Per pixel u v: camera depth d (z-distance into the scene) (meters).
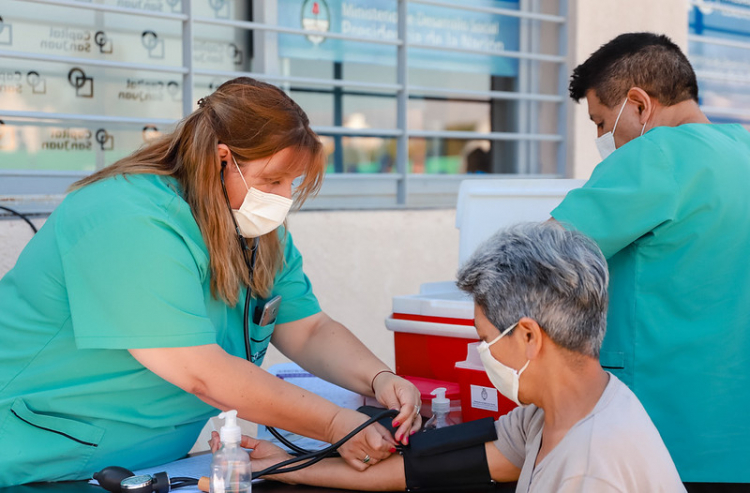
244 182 1.45
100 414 1.46
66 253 1.37
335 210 3.40
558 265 1.13
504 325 1.17
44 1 2.63
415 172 3.86
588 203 1.54
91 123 2.98
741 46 4.71
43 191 2.88
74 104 2.94
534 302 1.14
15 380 1.44
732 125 1.69
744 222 1.53
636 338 1.58
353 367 1.71
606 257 1.55
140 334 1.32
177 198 1.41
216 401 1.40
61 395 1.43
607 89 1.71
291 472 1.45
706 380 1.53
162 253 1.33
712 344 1.53
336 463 1.44
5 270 2.64
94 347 1.34
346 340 1.78
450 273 3.80
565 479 1.10
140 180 1.43
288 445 1.53
